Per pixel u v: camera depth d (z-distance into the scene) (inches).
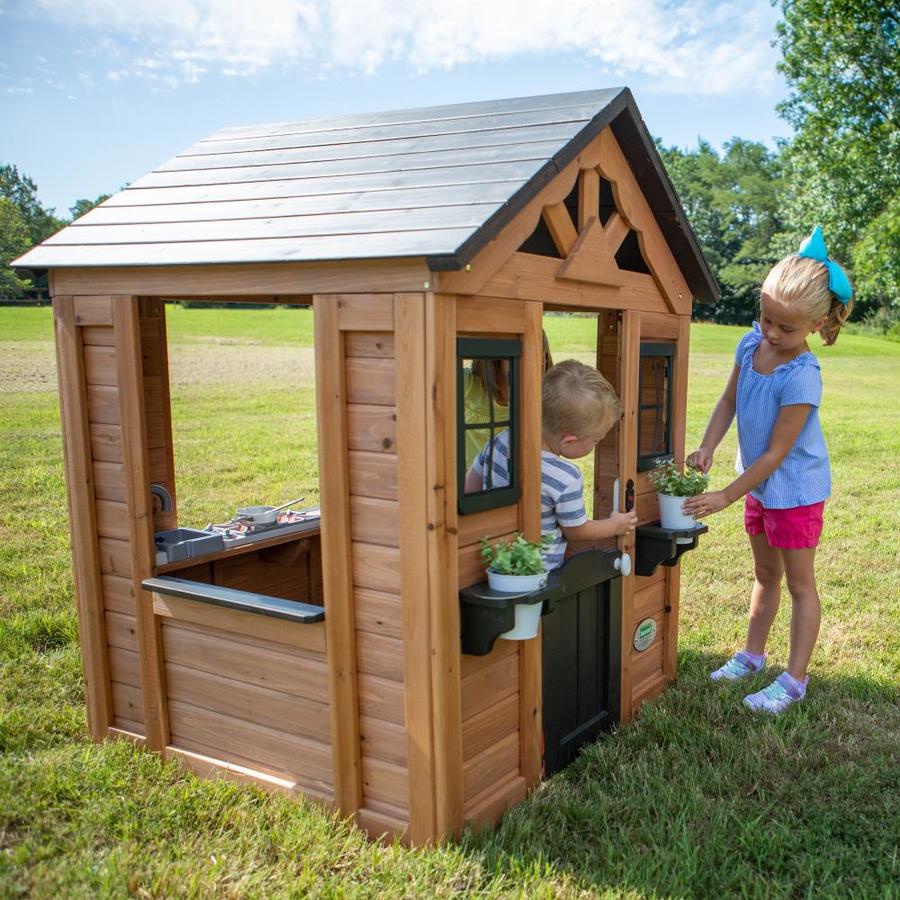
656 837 92.7
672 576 137.1
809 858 89.0
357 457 85.6
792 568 127.0
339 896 79.7
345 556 87.0
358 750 91.0
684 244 122.3
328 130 119.3
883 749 114.3
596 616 116.3
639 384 120.3
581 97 102.2
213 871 83.3
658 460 128.7
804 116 886.4
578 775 108.9
